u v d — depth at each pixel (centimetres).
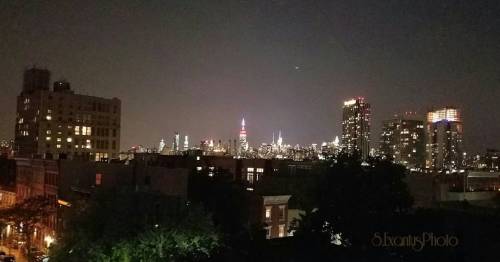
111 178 6222
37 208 6656
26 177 8444
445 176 7719
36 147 16962
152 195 4041
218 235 3891
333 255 3609
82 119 17775
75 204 4438
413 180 6406
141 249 3516
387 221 3738
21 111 18288
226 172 6644
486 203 6316
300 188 5956
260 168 8156
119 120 18725
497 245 3406
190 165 8138
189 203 4219
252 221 5597
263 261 3506
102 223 3694
